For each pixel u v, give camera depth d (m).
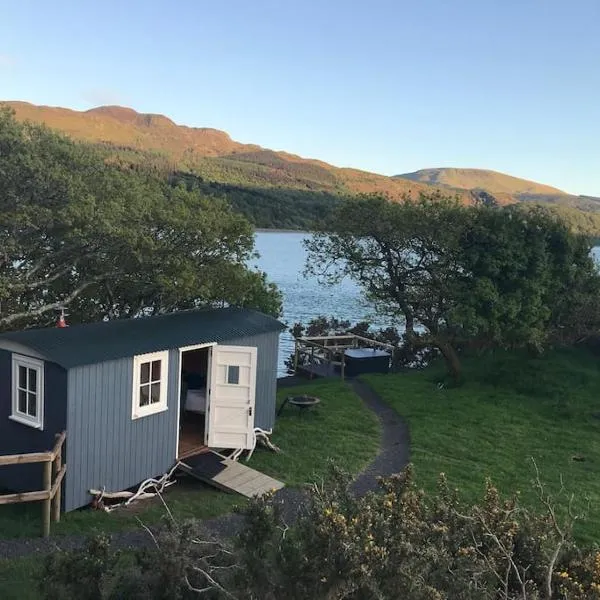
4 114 14.92
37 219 13.76
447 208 19.30
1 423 10.75
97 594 5.21
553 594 5.42
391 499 5.54
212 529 9.62
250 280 17.34
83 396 10.04
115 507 10.48
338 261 21.91
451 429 14.91
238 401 12.91
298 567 4.57
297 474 12.16
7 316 14.94
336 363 21.70
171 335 11.98
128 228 14.14
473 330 17.81
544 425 15.28
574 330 20.89
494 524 5.89
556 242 19.73
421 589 4.49
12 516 9.90
